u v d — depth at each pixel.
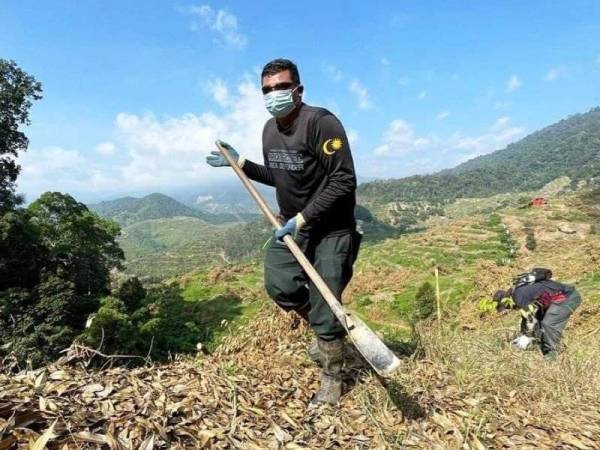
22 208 35.12
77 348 2.95
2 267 28.00
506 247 96.56
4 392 2.20
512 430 2.97
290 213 3.31
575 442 2.88
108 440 1.86
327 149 2.89
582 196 128.38
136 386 2.68
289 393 3.20
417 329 4.76
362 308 45.06
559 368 4.37
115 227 47.16
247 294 59.03
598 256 31.97
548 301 6.50
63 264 33.88
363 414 2.95
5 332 21.53
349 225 3.13
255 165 3.73
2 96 29.44
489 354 4.37
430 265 86.44
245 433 2.44
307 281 3.23
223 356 3.98
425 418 2.97
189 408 2.52
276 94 2.89
